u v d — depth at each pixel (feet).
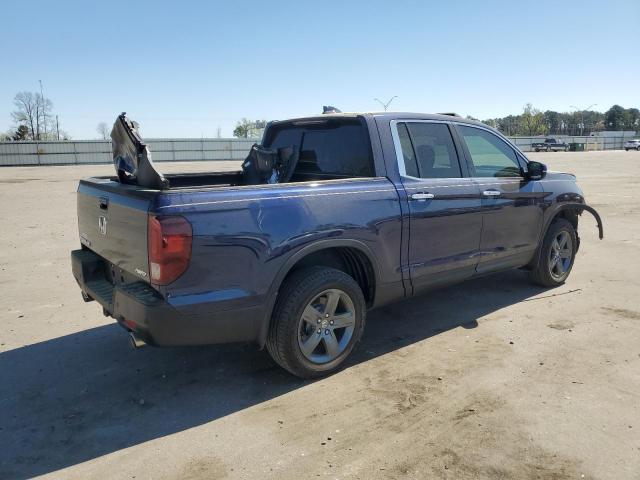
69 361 14.06
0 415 11.40
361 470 9.34
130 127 11.61
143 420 11.15
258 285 11.30
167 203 10.24
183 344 10.91
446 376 12.85
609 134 344.90
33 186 68.54
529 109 382.83
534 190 17.83
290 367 12.32
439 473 9.21
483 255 16.30
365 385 12.49
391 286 13.93
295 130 16.75
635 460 9.48
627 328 15.81
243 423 10.96
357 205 12.81
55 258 25.89
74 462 9.73
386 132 14.16
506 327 16.02
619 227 33.63
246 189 11.30
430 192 14.38
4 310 18.10
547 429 10.48
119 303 11.14
